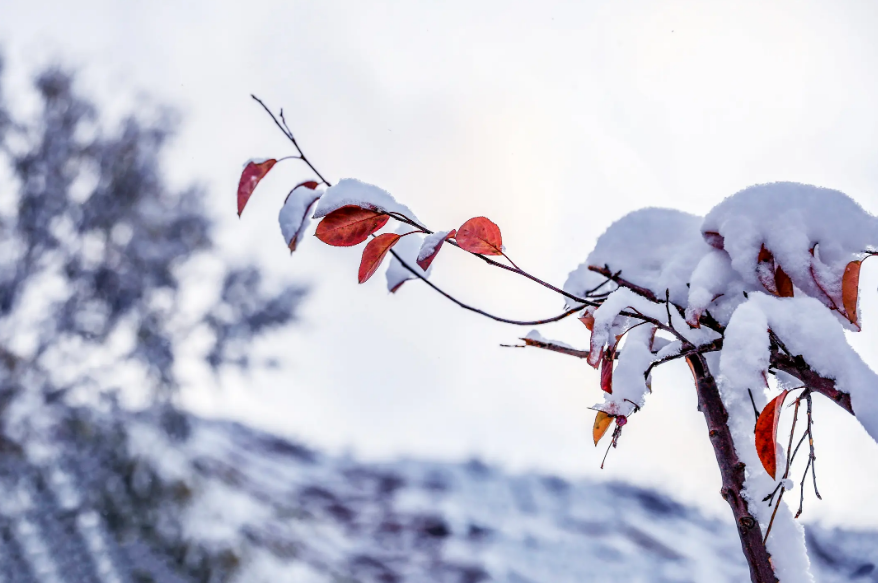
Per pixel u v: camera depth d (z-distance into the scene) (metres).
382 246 1.11
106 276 7.91
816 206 0.96
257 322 8.02
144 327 7.78
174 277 8.09
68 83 8.48
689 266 1.08
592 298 1.13
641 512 9.45
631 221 1.19
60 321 7.68
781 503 0.94
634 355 1.04
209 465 8.70
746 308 0.89
